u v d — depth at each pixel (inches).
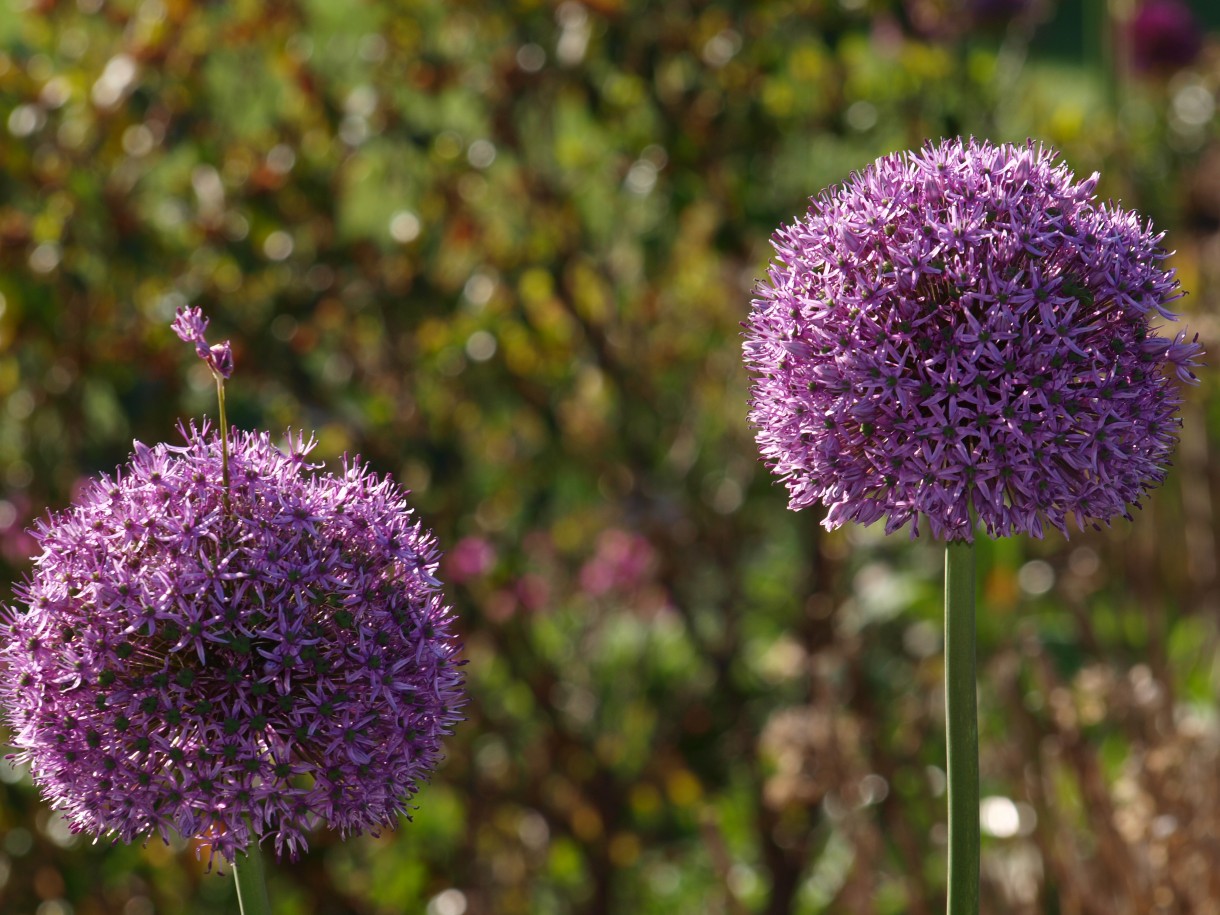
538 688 61.4
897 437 38.4
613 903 65.1
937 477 38.2
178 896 59.1
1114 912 49.9
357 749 37.4
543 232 60.2
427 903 62.2
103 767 37.2
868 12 60.6
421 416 59.0
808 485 39.3
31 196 55.3
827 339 38.5
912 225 38.7
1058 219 38.5
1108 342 38.7
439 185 59.0
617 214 64.2
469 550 58.2
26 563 54.5
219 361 37.5
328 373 59.7
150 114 55.0
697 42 59.7
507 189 60.8
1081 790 50.9
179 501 37.7
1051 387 38.0
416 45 58.9
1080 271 38.7
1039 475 38.3
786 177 64.6
